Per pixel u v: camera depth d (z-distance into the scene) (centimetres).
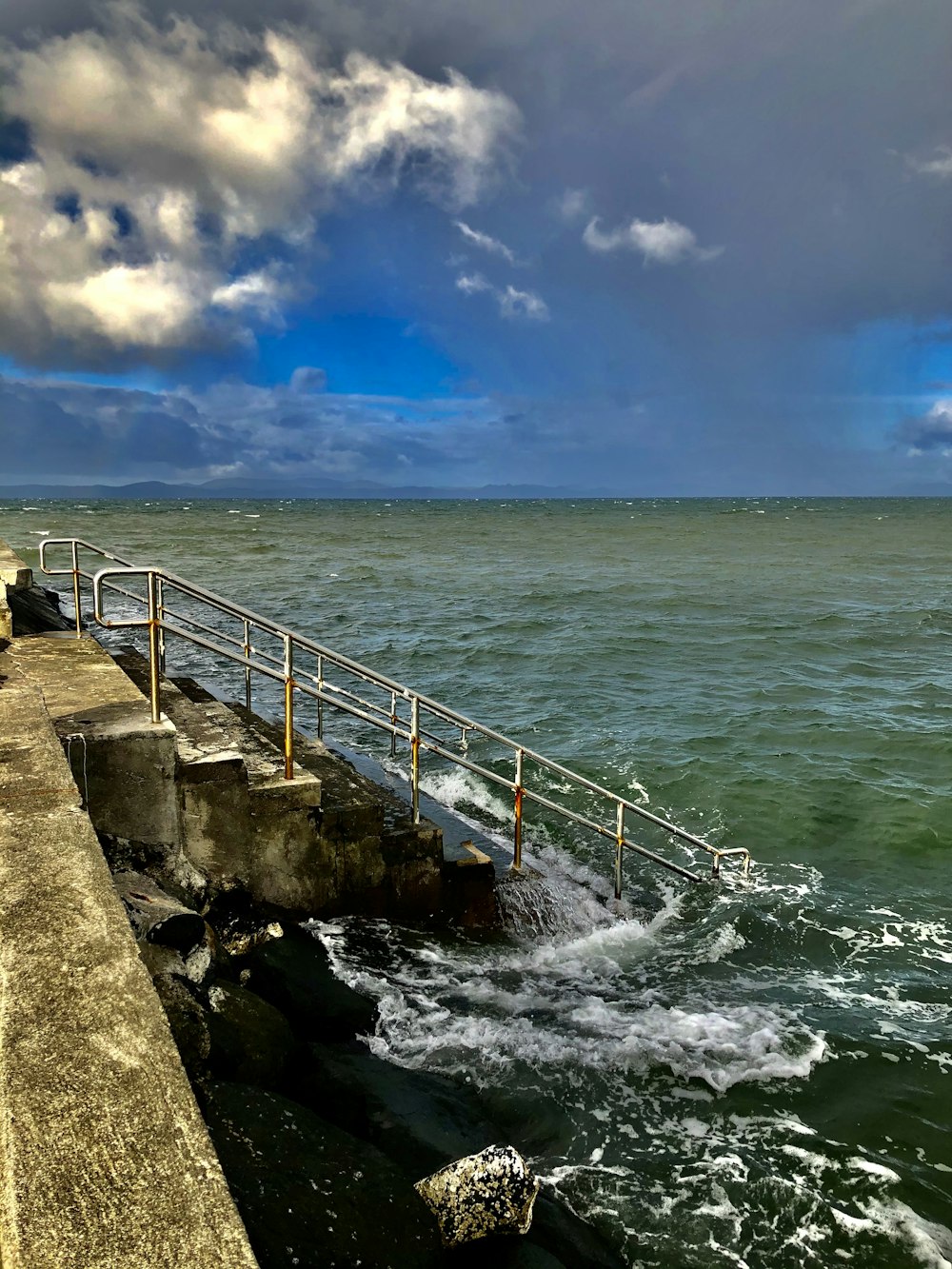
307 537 6650
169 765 516
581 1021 570
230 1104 330
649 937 729
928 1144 479
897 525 9312
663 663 1967
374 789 734
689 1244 401
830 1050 563
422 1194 343
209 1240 138
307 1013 508
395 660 1941
